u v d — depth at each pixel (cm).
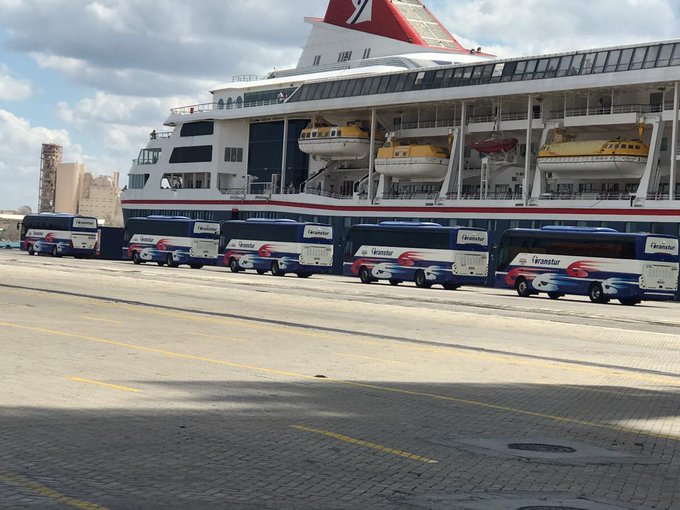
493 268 7394
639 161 6862
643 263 5281
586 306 4941
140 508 849
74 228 9262
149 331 2611
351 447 1170
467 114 8312
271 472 1019
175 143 10056
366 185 8788
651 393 1828
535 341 2820
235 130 9669
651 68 6631
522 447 1226
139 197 10288
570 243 5625
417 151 8188
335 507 887
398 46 9088
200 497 899
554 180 7462
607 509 923
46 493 884
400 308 3978
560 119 7456
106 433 1183
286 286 5416
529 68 7375
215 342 2402
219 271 7600
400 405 1524
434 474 1047
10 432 1163
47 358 1920
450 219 7775
